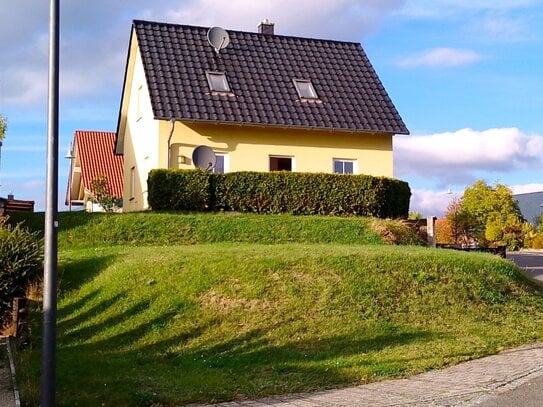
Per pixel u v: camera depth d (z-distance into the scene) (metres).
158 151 22.58
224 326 11.81
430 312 13.02
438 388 8.95
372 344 11.37
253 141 23.69
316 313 12.32
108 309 12.52
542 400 8.14
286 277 13.35
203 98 23.50
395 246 16.98
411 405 8.12
